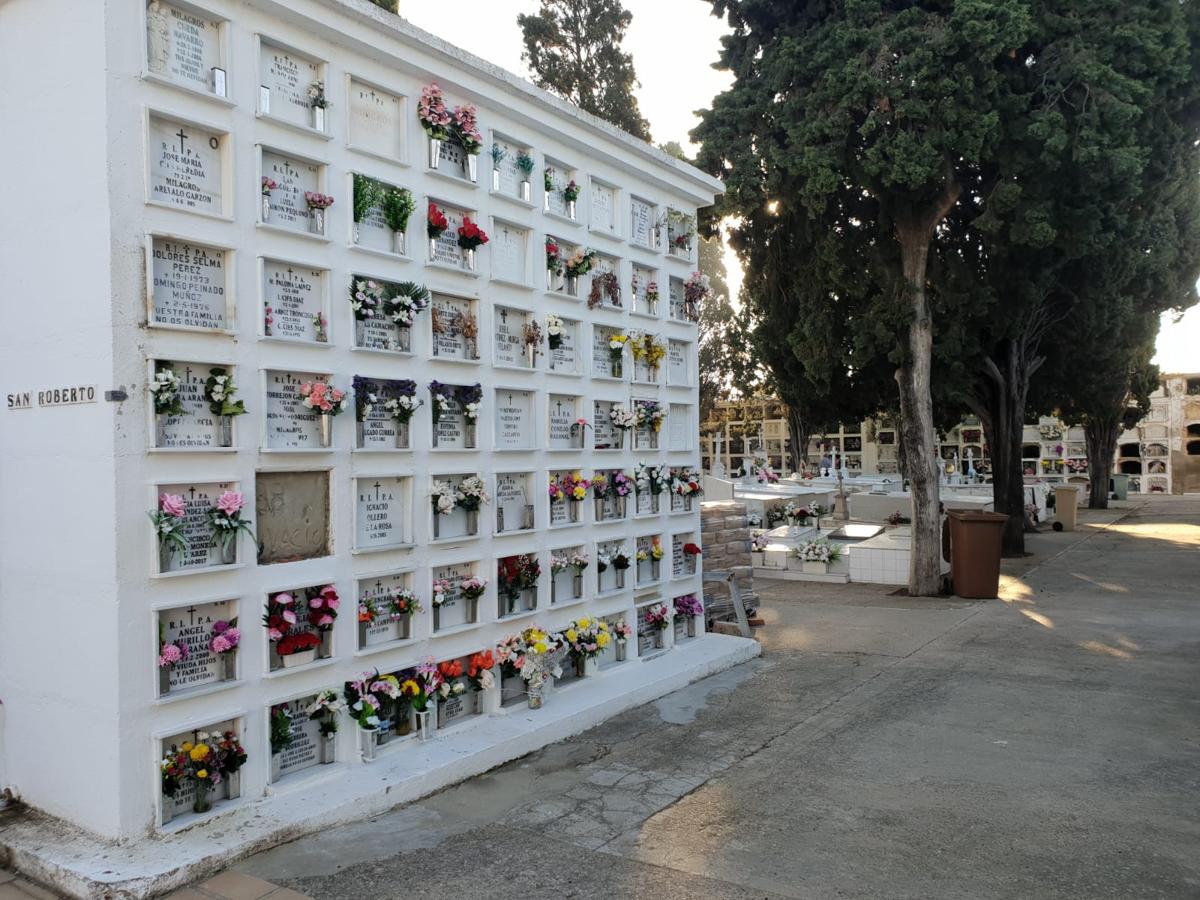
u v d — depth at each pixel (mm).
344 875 3973
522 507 6535
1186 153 12156
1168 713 6590
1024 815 4691
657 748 5910
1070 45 9797
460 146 6020
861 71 10016
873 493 24922
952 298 12766
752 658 8578
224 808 4344
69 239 4121
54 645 4246
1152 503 32344
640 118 21859
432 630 5605
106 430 3971
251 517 4508
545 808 4840
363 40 5145
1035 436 40625
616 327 7562
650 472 7832
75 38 4094
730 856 4219
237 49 4535
